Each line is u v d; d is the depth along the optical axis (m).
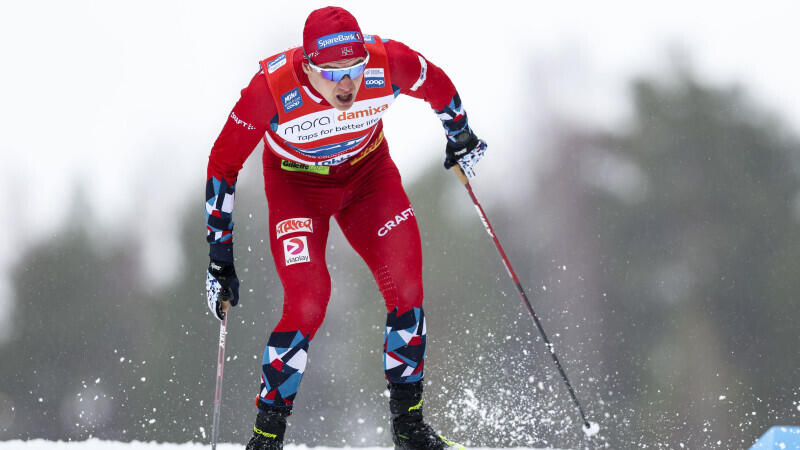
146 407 59.66
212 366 59.41
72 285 78.12
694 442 44.91
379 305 58.38
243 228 64.25
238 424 50.81
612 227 76.88
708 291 68.06
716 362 61.19
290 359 9.94
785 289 68.12
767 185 79.69
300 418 54.03
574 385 57.84
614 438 37.94
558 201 81.56
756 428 55.56
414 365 10.50
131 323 71.06
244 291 61.59
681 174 81.56
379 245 10.46
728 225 75.69
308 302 9.88
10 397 67.25
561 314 65.06
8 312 75.25
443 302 63.62
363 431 54.00
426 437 10.55
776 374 61.31
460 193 71.62
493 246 68.88
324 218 10.66
